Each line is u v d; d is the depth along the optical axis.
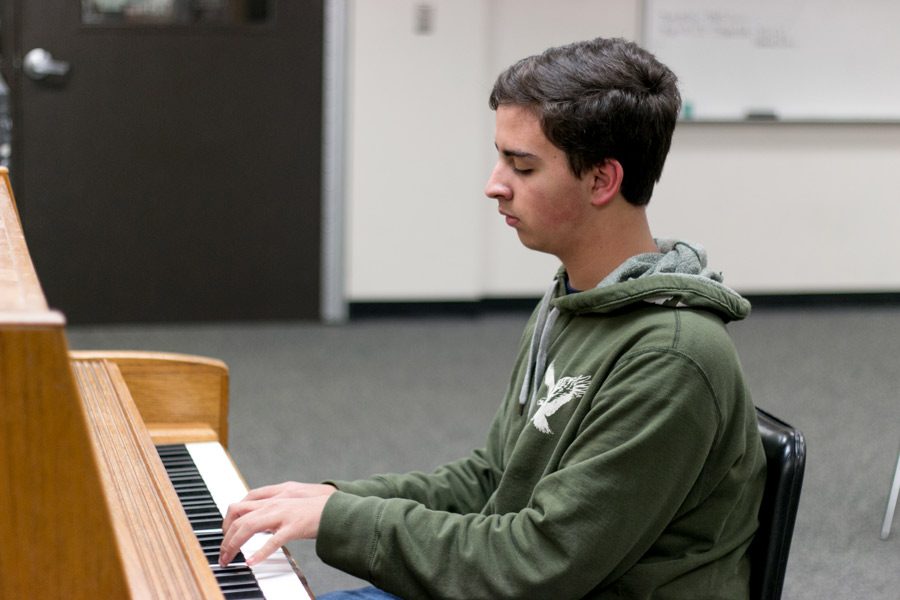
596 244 1.21
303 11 4.43
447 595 1.13
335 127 4.55
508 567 1.12
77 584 0.78
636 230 1.22
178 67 4.36
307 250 4.64
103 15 4.26
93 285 4.46
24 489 0.76
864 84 5.04
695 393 1.11
